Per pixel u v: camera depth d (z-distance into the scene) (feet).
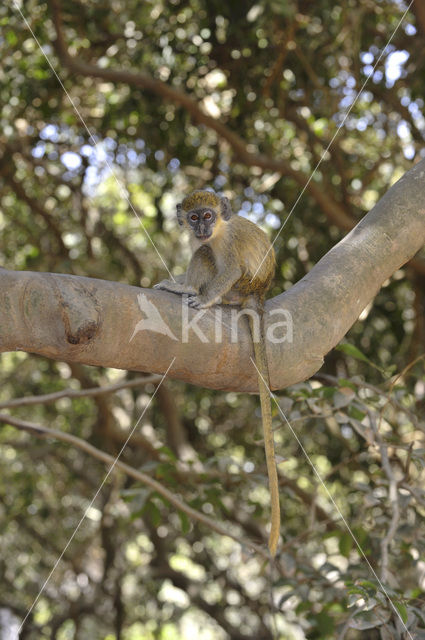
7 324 8.01
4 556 35.04
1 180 28.07
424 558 14.53
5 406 16.78
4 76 25.11
